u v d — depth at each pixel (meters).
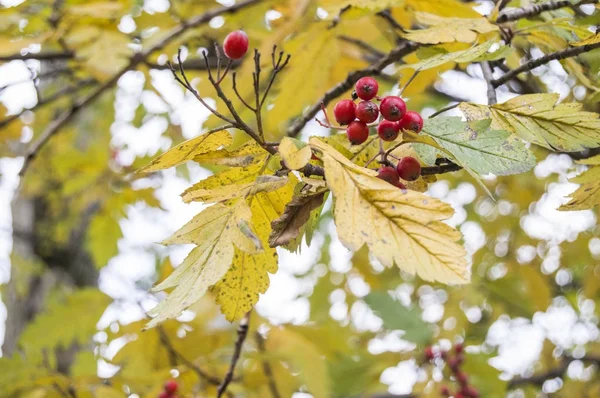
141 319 1.20
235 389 1.14
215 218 0.83
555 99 0.87
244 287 0.88
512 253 1.92
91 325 1.26
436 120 0.86
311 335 1.35
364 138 0.85
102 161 1.71
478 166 0.84
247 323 1.03
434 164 0.86
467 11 0.99
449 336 1.72
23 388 1.10
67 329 1.25
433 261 0.80
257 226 0.87
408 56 1.02
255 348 1.25
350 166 0.82
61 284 2.25
